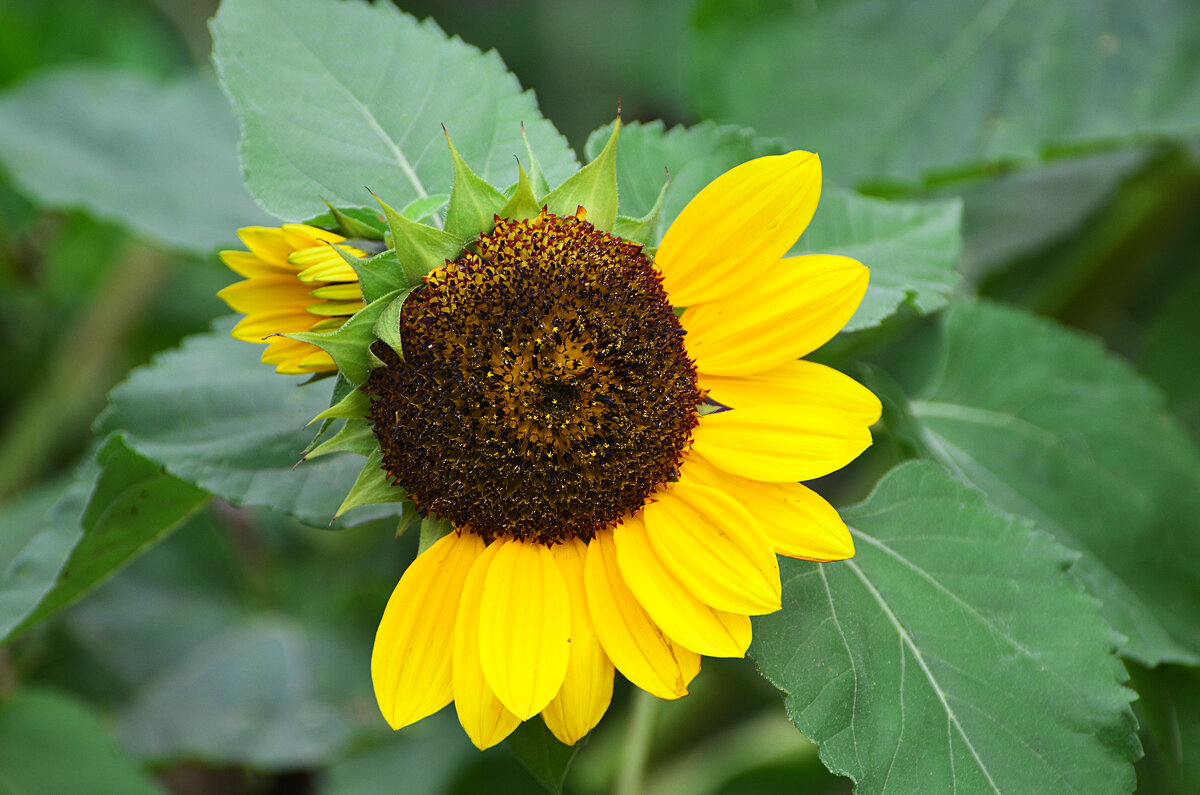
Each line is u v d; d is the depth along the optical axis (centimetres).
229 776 100
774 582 77
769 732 102
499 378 77
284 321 79
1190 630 88
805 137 96
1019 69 95
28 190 100
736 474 79
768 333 79
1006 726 79
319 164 83
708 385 80
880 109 95
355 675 97
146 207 100
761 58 96
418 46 84
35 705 91
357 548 102
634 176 85
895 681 79
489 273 78
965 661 80
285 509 82
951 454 91
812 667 79
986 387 92
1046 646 80
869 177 95
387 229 79
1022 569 81
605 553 78
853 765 78
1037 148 94
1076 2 95
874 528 82
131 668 96
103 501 82
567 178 80
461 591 78
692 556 78
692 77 97
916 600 80
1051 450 90
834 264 79
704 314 80
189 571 99
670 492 79
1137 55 94
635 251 79
